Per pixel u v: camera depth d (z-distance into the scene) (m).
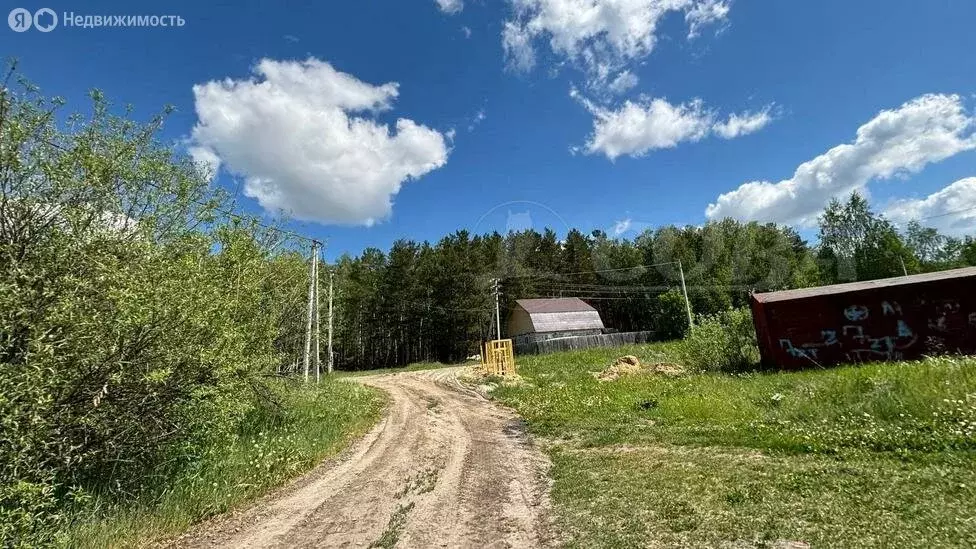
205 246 8.18
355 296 48.31
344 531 4.95
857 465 5.31
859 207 48.16
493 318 49.00
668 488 5.31
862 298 13.55
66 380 4.71
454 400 16.23
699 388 12.18
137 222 6.31
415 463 7.77
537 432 9.95
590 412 11.26
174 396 6.08
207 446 7.38
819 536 3.64
